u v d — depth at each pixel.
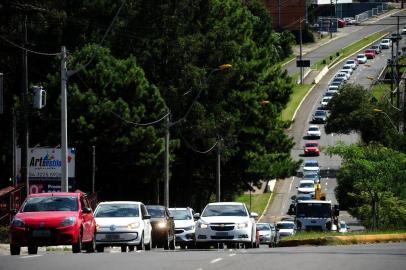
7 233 108.44
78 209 82.50
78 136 162.12
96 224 91.88
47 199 82.88
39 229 79.00
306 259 62.72
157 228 109.50
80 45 179.88
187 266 57.28
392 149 180.88
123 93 167.75
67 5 184.50
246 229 100.12
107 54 170.00
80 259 63.97
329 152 171.75
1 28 176.88
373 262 60.53
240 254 68.69
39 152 138.75
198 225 100.69
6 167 177.25
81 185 167.25
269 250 76.25
